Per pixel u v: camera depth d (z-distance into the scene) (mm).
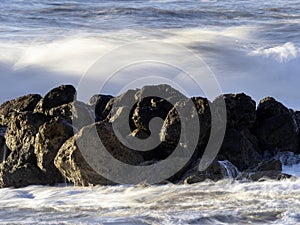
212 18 70750
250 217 18703
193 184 22688
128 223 18547
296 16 70750
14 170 24797
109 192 22703
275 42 58188
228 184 22328
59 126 24750
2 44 56875
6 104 29344
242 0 80688
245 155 25109
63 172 24172
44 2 77875
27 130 25844
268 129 26469
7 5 75125
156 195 21828
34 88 46938
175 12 72938
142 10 74062
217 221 18516
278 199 20234
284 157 25734
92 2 79188
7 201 22266
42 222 18922
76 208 20484
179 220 18625
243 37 60594
